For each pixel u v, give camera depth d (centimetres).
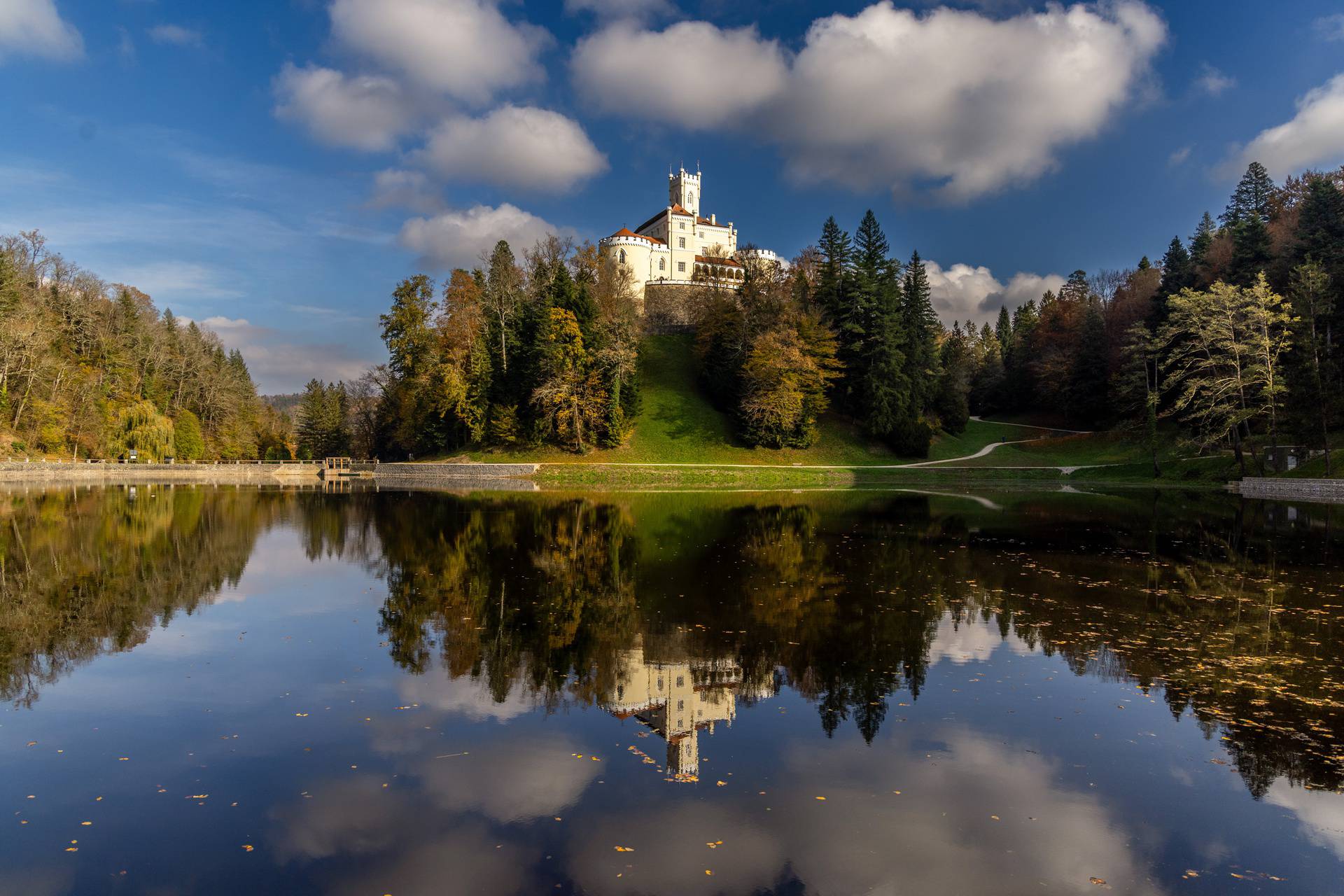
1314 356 4678
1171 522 3222
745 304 7194
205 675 1174
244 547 2466
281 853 687
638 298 9656
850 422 7294
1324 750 920
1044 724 993
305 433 11025
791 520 3284
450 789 809
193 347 9406
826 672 1201
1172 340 6406
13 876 645
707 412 7156
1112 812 773
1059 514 3553
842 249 7894
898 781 834
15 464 5944
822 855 687
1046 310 11481
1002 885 645
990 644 1357
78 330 7731
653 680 1160
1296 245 5838
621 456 6350
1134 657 1278
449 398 6612
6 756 883
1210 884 652
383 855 681
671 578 1958
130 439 7438
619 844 704
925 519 3350
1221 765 880
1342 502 4119
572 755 891
